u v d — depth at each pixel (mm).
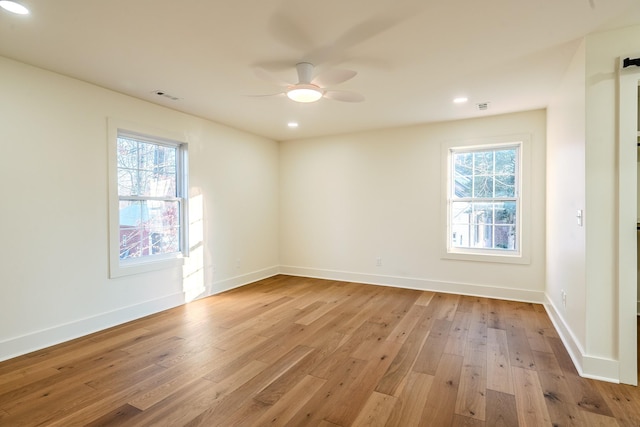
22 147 2725
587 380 2303
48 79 2875
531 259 4152
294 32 2258
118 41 2373
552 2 1929
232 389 2213
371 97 3572
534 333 3162
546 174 4004
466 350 2801
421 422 1874
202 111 4059
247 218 5195
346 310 3873
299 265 5770
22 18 2062
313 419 1904
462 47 2482
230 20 2104
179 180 4184
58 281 2953
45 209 2865
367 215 5172
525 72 2932
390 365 2543
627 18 2100
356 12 2027
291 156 5797
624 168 2230
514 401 2066
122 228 3559
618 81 2238
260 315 3699
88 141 3160
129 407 2014
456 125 4523
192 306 4031
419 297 4398
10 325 2662
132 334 3148
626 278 2242
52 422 1872
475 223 4574
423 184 4762
